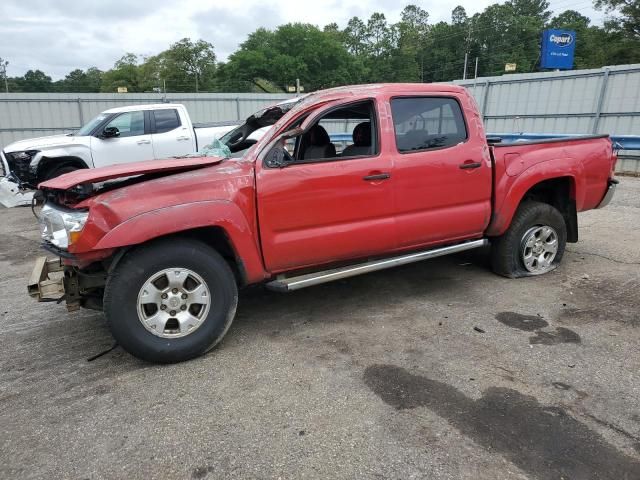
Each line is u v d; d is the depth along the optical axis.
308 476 2.35
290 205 3.64
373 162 3.92
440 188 4.25
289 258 3.74
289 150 4.56
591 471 2.33
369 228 3.98
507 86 18.53
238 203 3.45
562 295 4.54
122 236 3.11
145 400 3.01
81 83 101.06
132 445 2.60
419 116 4.19
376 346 3.65
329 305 4.48
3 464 2.48
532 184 4.71
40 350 3.74
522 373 3.21
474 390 3.03
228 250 3.77
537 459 2.42
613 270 5.17
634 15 49.38
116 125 9.95
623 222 7.30
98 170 3.51
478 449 2.50
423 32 108.62
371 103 3.98
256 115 4.60
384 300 4.56
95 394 3.10
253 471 2.39
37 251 6.76
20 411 2.93
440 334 3.82
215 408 2.91
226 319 3.55
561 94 16.83
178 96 21.61
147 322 3.32
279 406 2.91
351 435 2.63
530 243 4.95
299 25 91.69
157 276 3.29
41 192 3.62
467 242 4.68
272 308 4.45
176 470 2.41
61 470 2.43
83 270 3.48
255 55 86.81
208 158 3.65
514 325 3.94
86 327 4.15
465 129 4.41
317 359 3.47
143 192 3.23
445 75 102.31
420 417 2.77
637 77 14.79
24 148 9.32
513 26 96.25
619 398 2.91
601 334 3.74
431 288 4.83
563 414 2.77
